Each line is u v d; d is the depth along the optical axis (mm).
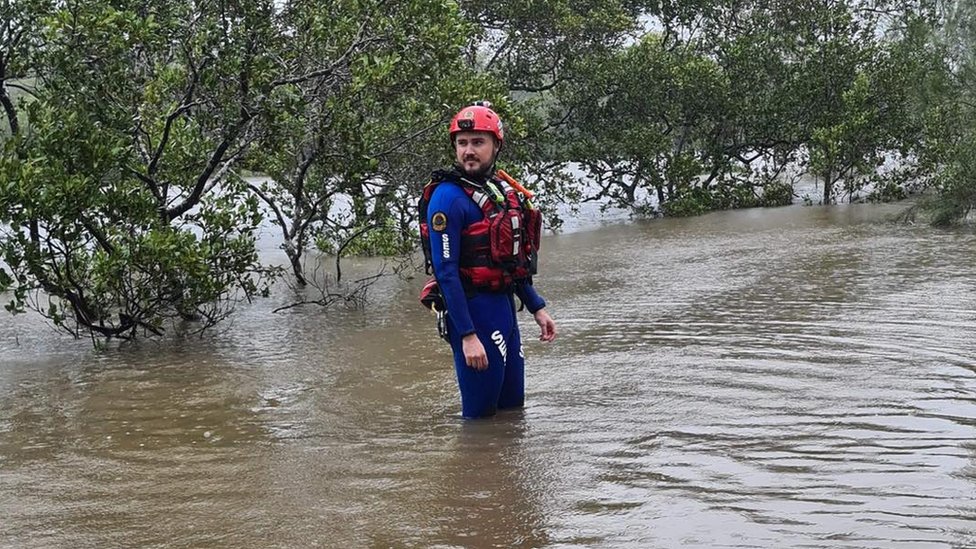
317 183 11391
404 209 11781
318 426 5125
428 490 3883
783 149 21953
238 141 9750
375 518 3586
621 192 23562
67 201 7496
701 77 20359
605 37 20703
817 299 8469
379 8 9211
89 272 8094
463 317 4844
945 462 3949
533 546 3244
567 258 12953
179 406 5812
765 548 3146
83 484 4211
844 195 21688
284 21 9336
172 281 8406
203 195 10234
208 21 8742
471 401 5051
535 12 18719
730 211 20094
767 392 5289
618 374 5930
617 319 7977
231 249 8844
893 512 3408
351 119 9438
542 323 5312
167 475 4305
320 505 3762
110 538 3506
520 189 5090
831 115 20844
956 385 5301
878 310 7770
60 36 8227
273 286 11188
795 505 3514
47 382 6734
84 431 5273
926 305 7930
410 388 5969
